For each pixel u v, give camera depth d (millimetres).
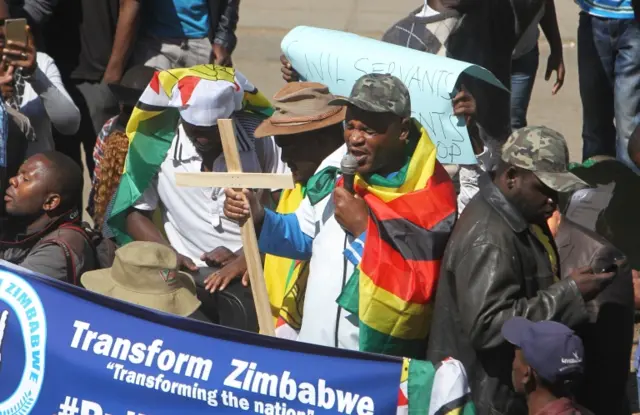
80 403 12516
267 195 16594
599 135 22281
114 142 17031
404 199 12633
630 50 20734
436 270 12469
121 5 20438
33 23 20531
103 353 12430
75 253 14438
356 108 12516
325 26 35281
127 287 13586
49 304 12664
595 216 15703
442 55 17141
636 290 13977
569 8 35500
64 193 14828
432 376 11438
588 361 12930
